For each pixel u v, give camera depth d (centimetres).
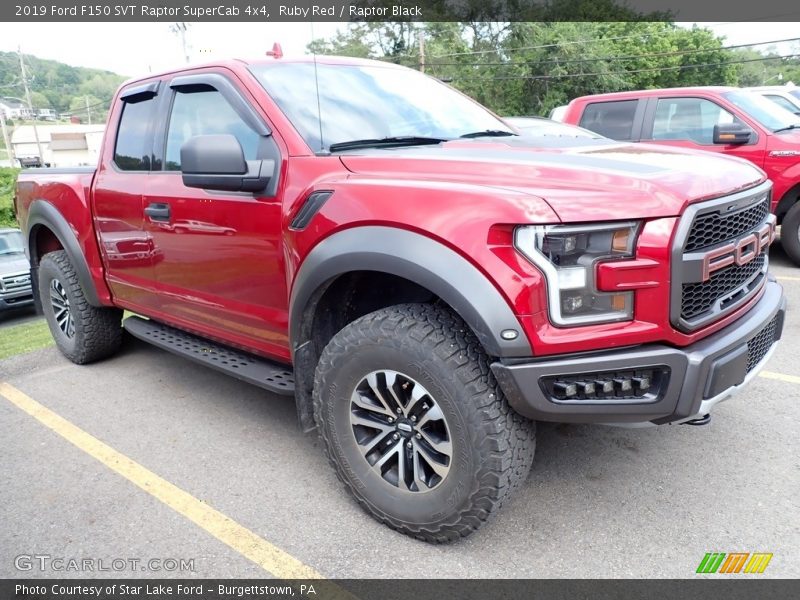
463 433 211
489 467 210
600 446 308
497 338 194
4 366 472
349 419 245
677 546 232
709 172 227
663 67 3653
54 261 444
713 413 338
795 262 673
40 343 636
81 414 373
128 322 411
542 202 194
